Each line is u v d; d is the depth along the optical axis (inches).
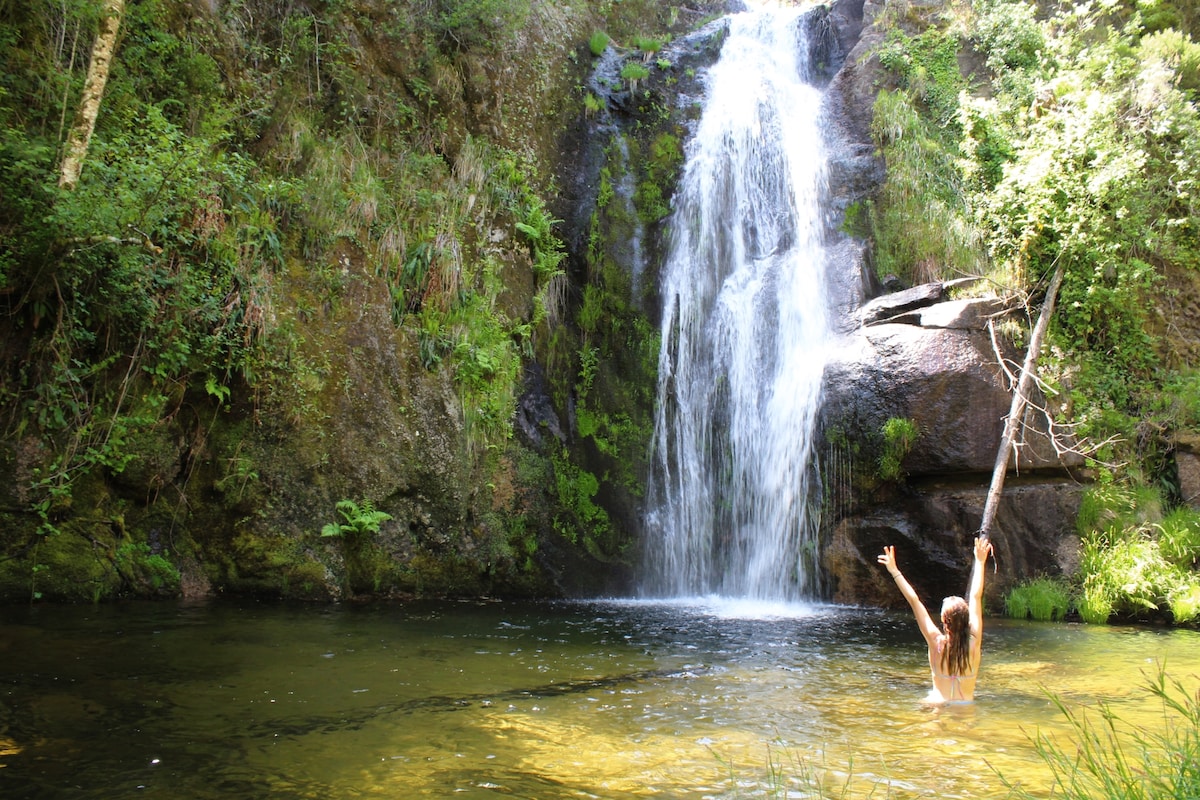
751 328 544.7
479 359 466.0
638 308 556.7
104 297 360.2
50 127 371.2
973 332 476.7
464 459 448.5
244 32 470.9
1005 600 433.4
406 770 173.3
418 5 543.2
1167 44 587.8
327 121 491.8
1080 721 219.0
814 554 472.4
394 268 466.3
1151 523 444.1
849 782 167.0
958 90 614.5
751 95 639.1
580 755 185.9
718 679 264.5
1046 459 460.8
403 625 343.0
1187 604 399.2
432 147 530.9
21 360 351.6
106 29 357.1
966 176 576.7
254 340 401.1
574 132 616.4
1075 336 515.2
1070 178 515.2
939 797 160.9
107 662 253.6
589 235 571.5
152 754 177.9
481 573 444.5
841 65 692.1
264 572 393.7
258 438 399.2
